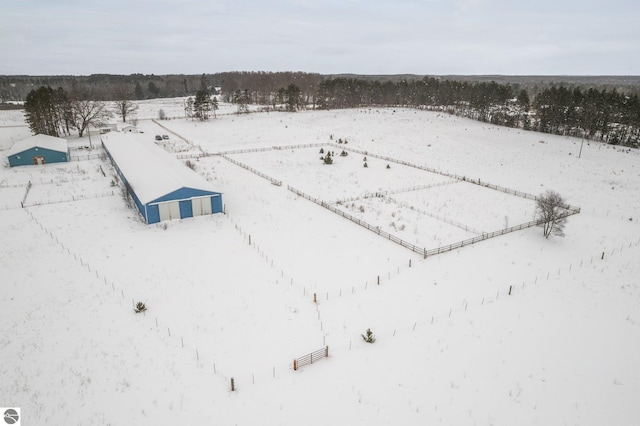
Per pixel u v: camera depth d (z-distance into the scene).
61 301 23.67
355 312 23.47
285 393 17.52
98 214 36.66
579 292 26.62
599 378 19.25
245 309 23.45
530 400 17.75
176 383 17.88
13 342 20.19
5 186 44.19
